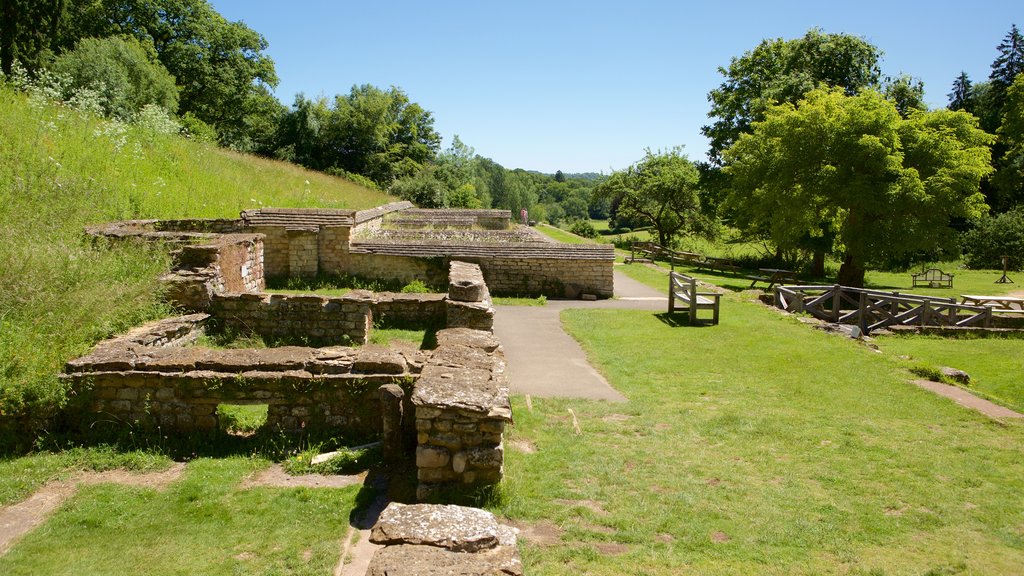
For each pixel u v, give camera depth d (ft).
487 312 39.06
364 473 20.74
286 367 23.45
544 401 29.04
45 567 15.02
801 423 27.35
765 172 90.27
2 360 22.40
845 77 106.93
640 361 37.78
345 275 61.11
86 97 77.25
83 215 47.14
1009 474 22.08
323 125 179.42
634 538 16.62
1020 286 102.32
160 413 22.86
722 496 19.62
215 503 18.39
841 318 55.06
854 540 17.04
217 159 89.40
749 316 52.49
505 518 17.61
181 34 144.05
